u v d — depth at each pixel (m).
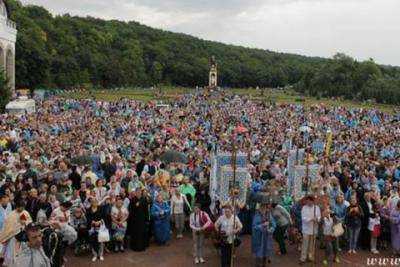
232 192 18.00
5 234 15.52
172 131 43.47
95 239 17.78
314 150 33.41
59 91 116.44
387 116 80.88
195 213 17.89
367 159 28.66
